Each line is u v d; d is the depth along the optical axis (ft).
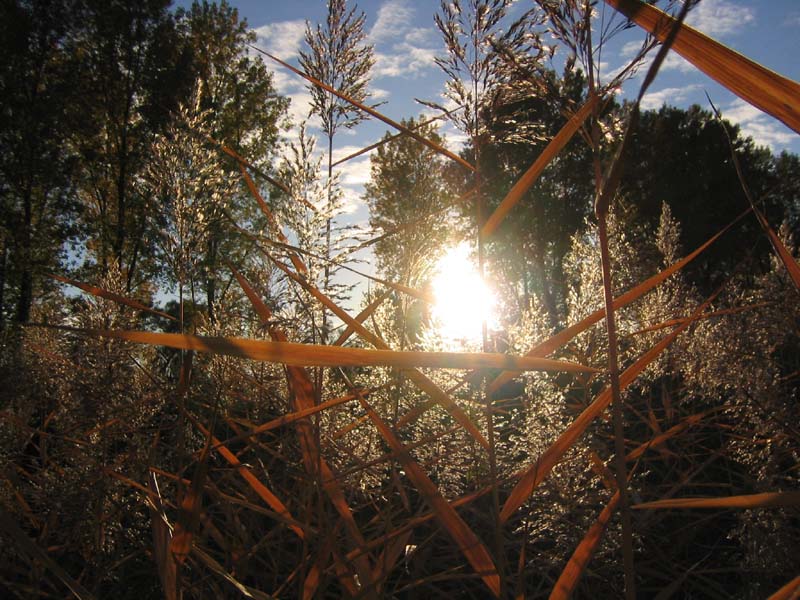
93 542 3.64
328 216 3.17
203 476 2.51
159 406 3.78
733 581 4.20
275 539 3.95
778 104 1.41
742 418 3.81
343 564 2.64
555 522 3.49
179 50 35.99
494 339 3.66
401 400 3.76
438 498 2.29
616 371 2.10
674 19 1.56
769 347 4.00
